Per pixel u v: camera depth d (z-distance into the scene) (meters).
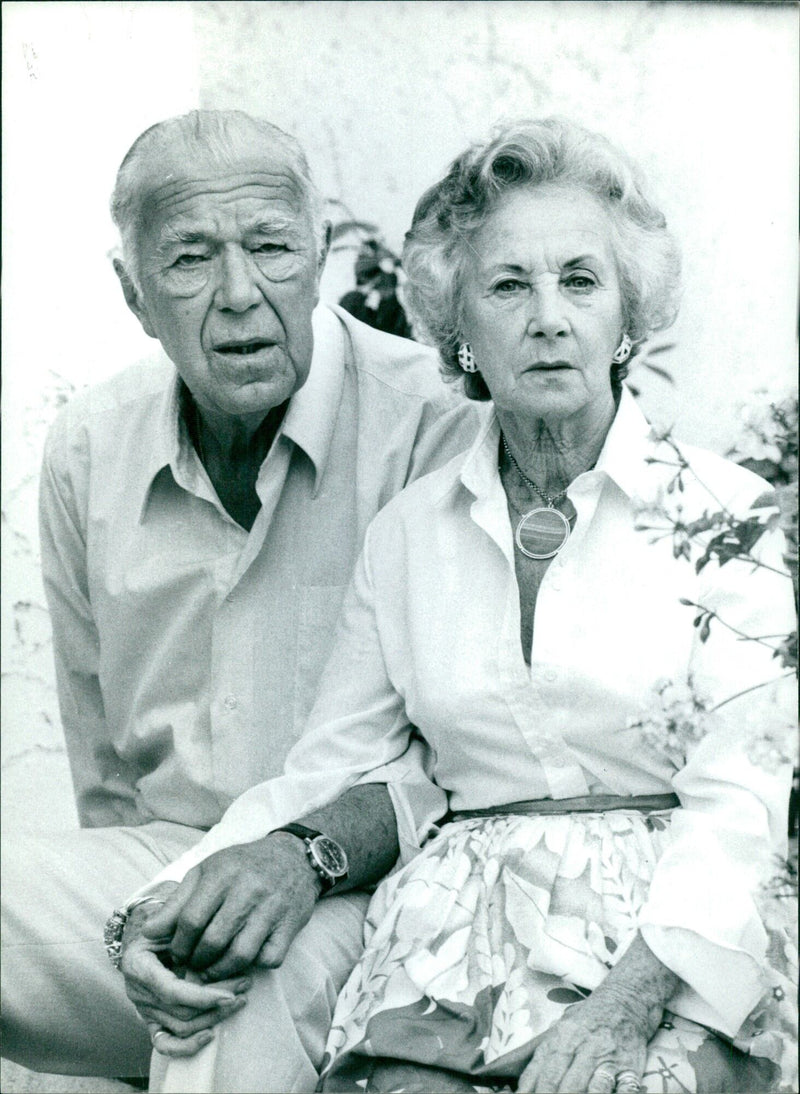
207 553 3.04
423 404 3.11
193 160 2.81
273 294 2.83
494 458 2.65
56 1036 2.77
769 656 2.40
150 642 3.08
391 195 3.15
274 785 2.66
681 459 2.53
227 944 2.38
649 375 2.99
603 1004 2.20
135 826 3.09
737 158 2.99
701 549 2.47
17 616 3.57
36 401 3.43
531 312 2.55
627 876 2.40
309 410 3.01
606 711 2.46
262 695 3.01
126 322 3.36
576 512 2.56
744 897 2.27
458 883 2.47
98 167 3.26
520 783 2.54
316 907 2.58
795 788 2.42
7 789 3.56
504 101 3.08
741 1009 2.24
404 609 2.70
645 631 2.46
